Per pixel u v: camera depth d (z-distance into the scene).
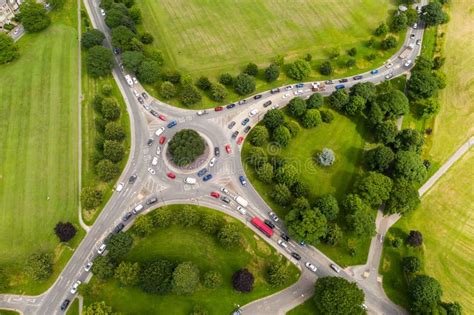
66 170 187.50
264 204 180.50
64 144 195.62
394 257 167.75
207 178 186.38
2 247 166.25
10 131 199.00
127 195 181.12
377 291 159.62
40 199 178.62
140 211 176.75
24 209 175.75
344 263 166.12
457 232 175.50
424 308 147.00
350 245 170.12
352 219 164.38
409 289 154.38
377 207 180.62
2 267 157.88
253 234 171.88
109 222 173.62
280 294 157.62
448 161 198.38
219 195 182.12
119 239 158.25
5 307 154.12
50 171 186.88
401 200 169.00
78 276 160.25
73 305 154.38
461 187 189.38
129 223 173.25
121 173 187.75
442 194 186.88
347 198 171.12
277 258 166.25
